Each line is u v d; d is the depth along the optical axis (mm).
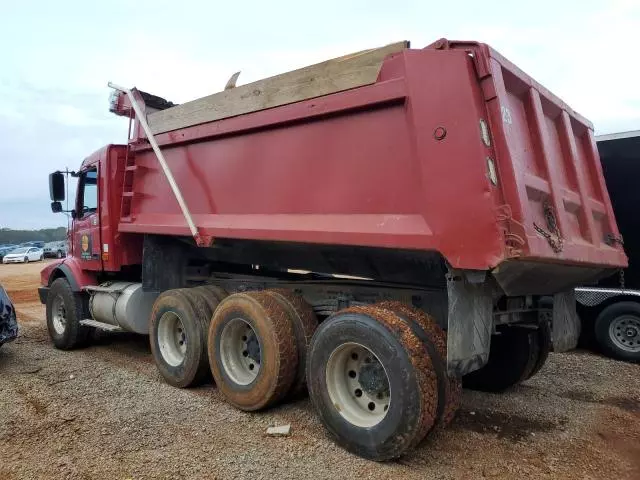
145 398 5074
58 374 6020
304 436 4102
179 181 5809
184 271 6691
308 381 4070
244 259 5750
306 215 4398
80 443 3963
